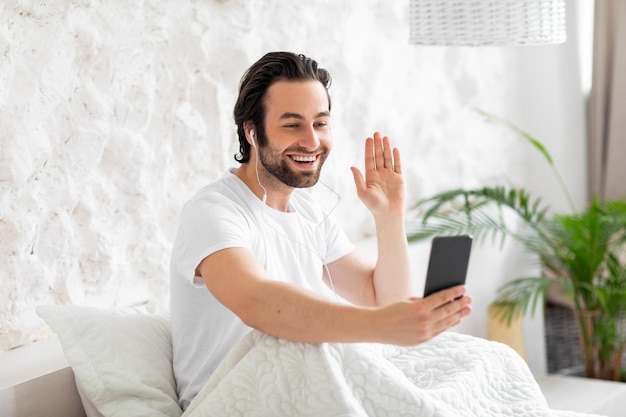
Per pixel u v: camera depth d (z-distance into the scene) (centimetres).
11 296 235
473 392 200
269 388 184
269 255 215
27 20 234
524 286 362
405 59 374
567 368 420
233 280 190
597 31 471
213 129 290
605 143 482
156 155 273
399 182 230
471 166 416
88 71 251
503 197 364
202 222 202
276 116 210
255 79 212
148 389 208
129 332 218
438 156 395
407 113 377
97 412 214
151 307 256
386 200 229
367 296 238
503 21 272
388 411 184
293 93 209
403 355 217
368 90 355
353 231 355
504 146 440
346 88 344
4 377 215
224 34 291
